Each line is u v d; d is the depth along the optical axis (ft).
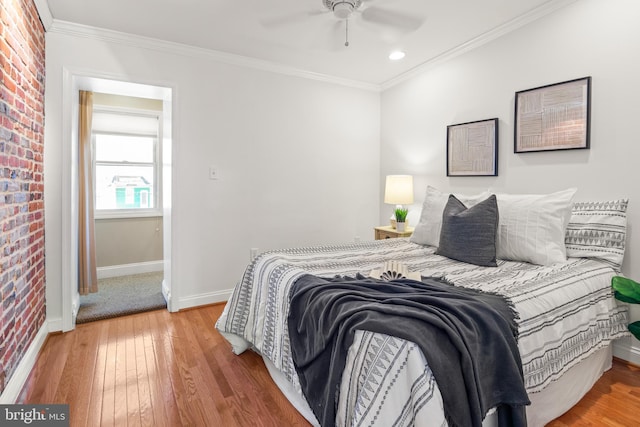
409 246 8.68
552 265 6.25
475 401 3.35
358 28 8.52
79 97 10.84
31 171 6.81
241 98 10.48
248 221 10.80
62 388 5.86
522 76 8.23
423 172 11.39
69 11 7.54
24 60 6.28
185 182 9.71
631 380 6.06
